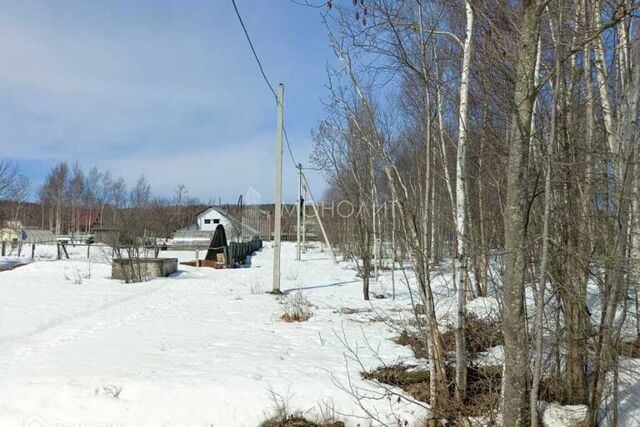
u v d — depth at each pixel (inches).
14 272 730.8
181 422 191.2
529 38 145.6
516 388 150.8
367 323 364.5
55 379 207.6
